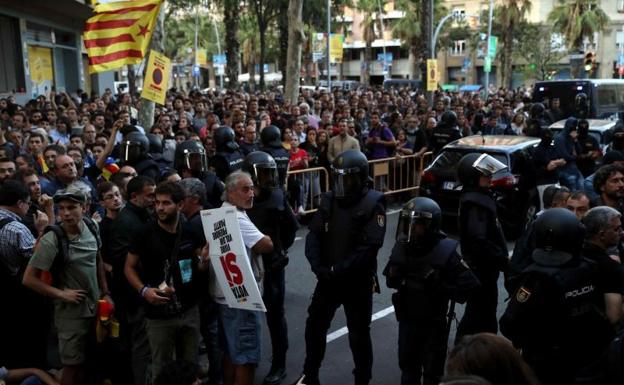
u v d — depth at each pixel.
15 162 7.29
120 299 4.83
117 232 4.84
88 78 31.39
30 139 8.44
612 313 3.66
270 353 5.93
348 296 4.79
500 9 47.62
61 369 4.95
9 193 4.95
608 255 3.96
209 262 4.33
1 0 18.94
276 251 5.19
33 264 4.41
